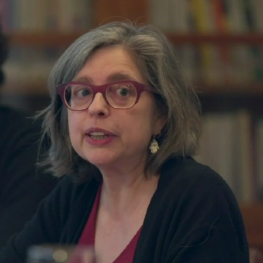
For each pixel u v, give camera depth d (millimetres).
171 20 6457
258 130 6688
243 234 3709
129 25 4000
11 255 4191
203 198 3592
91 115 3695
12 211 4602
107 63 3727
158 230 3641
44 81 6332
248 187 6613
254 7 6594
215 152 6648
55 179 4777
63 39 6312
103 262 3852
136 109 3719
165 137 3922
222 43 6453
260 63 6531
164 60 3840
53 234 4242
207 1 6527
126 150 3732
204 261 3355
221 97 6637
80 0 6422
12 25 6375
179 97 3896
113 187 3961
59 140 4227
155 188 3916
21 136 4895
